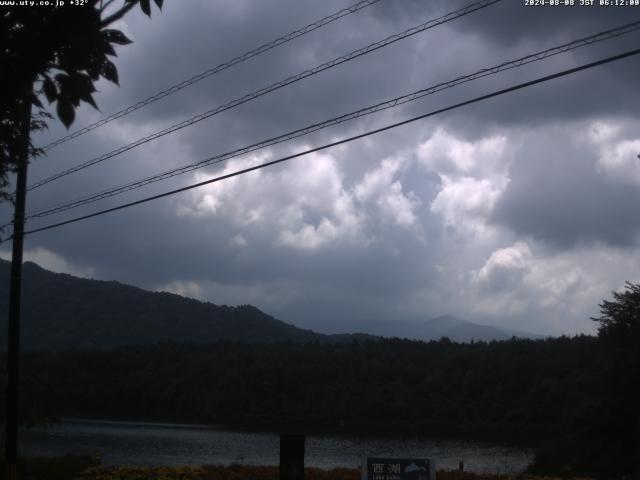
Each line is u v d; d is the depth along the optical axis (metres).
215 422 94.06
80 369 112.12
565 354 86.00
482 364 90.25
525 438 70.19
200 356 113.69
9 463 18.42
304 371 102.06
